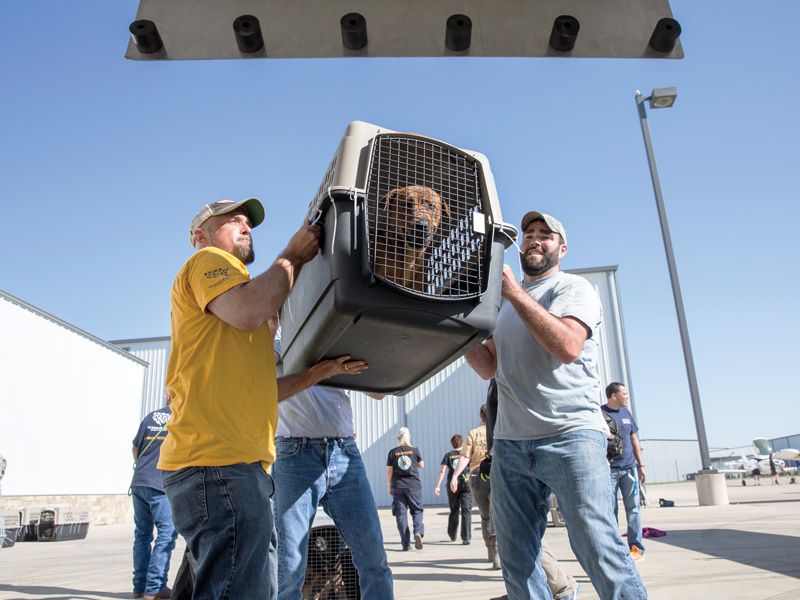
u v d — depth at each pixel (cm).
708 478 1355
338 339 194
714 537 744
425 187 185
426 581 538
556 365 245
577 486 229
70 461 1714
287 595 287
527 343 250
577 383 244
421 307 177
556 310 248
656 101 1440
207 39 294
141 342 2800
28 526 1270
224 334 200
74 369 1764
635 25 305
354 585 333
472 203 193
